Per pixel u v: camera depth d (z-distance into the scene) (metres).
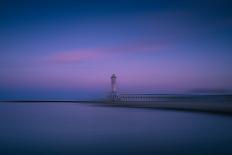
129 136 14.30
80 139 13.55
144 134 14.96
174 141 12.65
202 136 14.00
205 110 33.59
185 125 18.70
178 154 10.09
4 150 11.16
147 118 24.39
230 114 28.28
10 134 15.38
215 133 14.98
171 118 24.06
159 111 34.56
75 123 20.58
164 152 10.45
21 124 20.06
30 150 11.13
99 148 11.38
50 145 12.14
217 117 24.73
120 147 11.50
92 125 19.28
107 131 16.20
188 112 32.31
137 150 10.90
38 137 14.32
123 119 23.55
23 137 14.34
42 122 21.48
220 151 10.45
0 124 20.11
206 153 10.16
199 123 19.86
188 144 11.92
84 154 10.35
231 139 13.04
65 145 12.10
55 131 16.41
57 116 27.36
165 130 16.41
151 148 11.22
